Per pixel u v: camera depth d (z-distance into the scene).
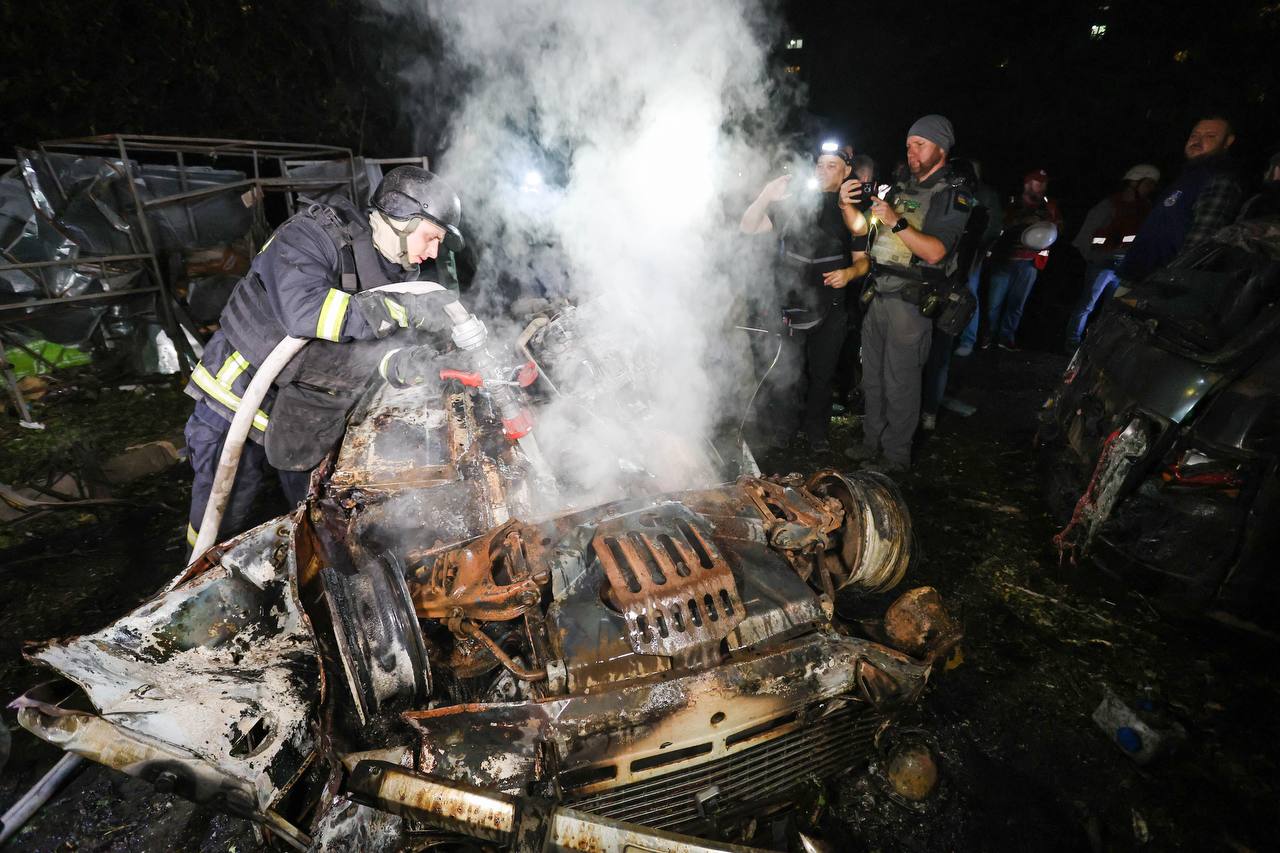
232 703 1.44
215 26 6.95
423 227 2.21
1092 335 3.27
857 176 3.75
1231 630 2.55
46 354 4.79
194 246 5.20
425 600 1.60
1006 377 5.41
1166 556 2.54
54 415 4.41
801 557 1.79
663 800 1.54
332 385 2.33
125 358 5.06
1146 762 2.03
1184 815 1.89
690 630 1.50
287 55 7.53
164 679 1.48
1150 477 2.58
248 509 2.68
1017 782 1.99
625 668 1.47
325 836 1.29
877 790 1.89
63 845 1.79
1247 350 2.40
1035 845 1.80
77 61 6.27
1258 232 2.80
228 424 2.42
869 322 3.71
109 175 4.71
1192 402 2.46
